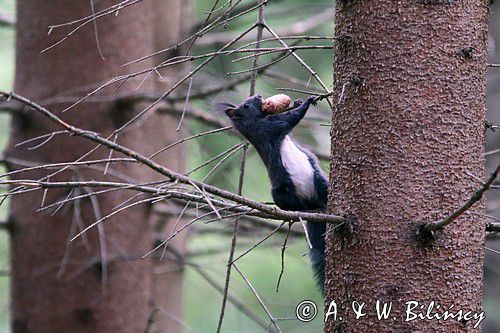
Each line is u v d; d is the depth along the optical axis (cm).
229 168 1198
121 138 1051
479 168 623
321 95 667
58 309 1045
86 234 1042
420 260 604
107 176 1044
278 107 788
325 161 1094
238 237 1189
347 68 638
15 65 1064
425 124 612
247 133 867
